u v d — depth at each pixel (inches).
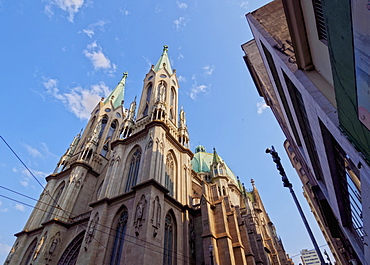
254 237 1593.3
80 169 1828.2
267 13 703.7
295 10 380.2
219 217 1305.4
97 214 1254.9
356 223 526.6
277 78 646.5
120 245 1091.3
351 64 192.5
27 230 1657.2
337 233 928.3
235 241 1269.7
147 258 935.0
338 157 408.2
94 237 1142.3
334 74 242.2
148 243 977.5
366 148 235.6
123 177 1434.5
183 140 1792.6
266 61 684.7
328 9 199.9
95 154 2049.7
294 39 413.7
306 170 950.4
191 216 1395.2
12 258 1520.7
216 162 2393.0
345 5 169.9
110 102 2637.8
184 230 1277.1
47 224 1526.8
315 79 398.0
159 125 1530.5
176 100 2102.6
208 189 1481.3
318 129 406.0
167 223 1208.8
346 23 178.7
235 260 1201.4
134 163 1481.3
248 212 2042.3
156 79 2069.4
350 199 473.7
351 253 893.2
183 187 1499.8
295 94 534.0
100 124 2363.4
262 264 1445.6
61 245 1456.7
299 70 437.4
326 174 528.4
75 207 1658.5
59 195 1828.2
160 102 1786.4
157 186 1203.2
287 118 716.0
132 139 1620.3
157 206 1140.5
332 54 226.8
